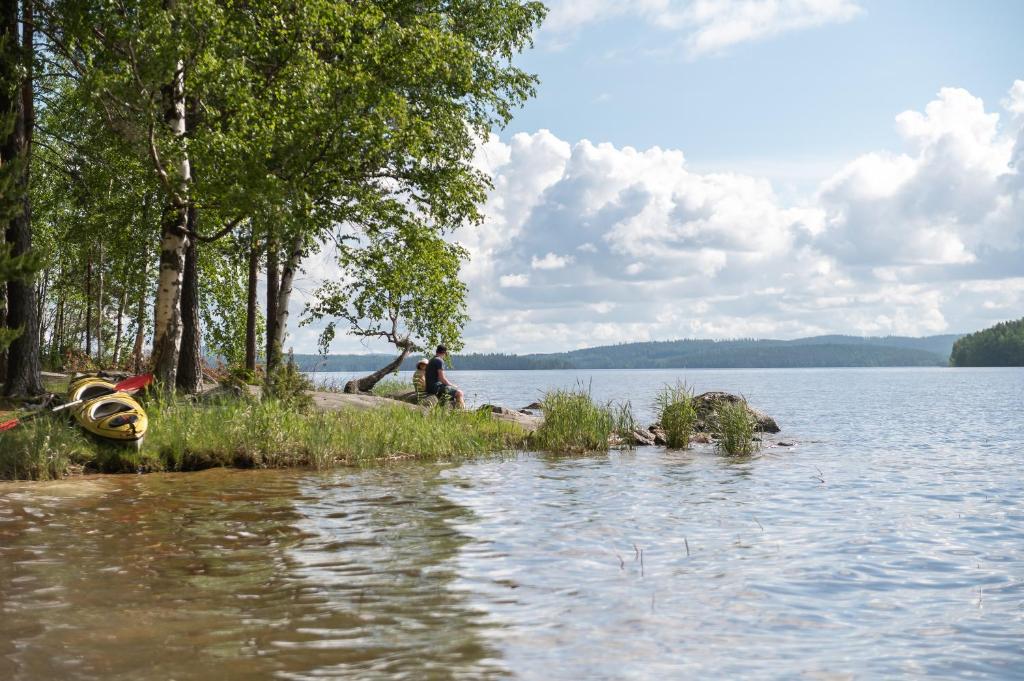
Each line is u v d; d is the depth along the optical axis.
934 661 4.66
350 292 24.38
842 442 19.75
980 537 8.23
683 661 4.59
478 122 22.50
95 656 4.52
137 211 20.64
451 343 25.08
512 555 7.18
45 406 15.16
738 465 14.56
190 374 20.44
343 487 11.32
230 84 15.62
